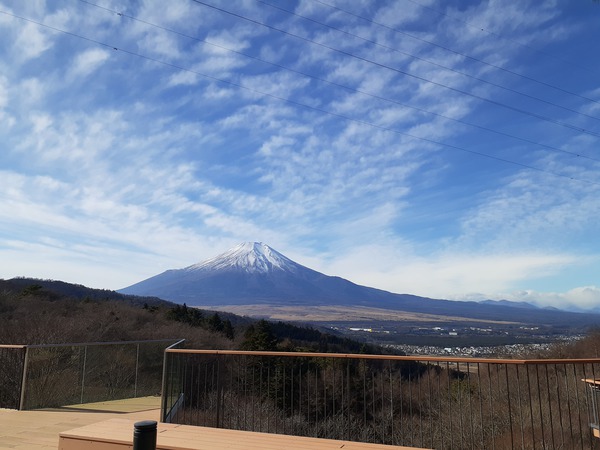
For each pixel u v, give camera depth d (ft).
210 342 109.29
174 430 14.24
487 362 16.80
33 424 20.99
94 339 83.87
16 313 86.38
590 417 23.99
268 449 12.09
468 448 27.58
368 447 12.50
